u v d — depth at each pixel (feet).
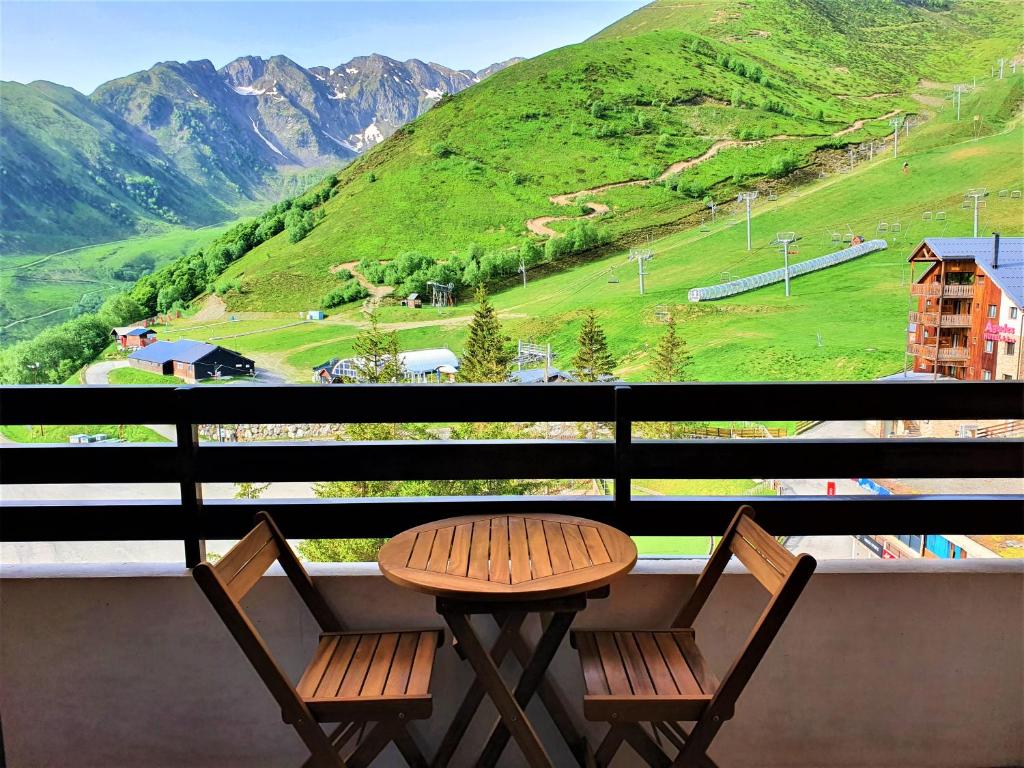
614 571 4.10
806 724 5.37
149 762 5.39
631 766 5.41
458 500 5.44
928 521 5.41
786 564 4.08
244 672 5.31
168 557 14.05
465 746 5.36
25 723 5.34
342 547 17.70
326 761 4.05
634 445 5.37
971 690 5.34
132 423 5.29
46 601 5.24
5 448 5.23
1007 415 5.33
